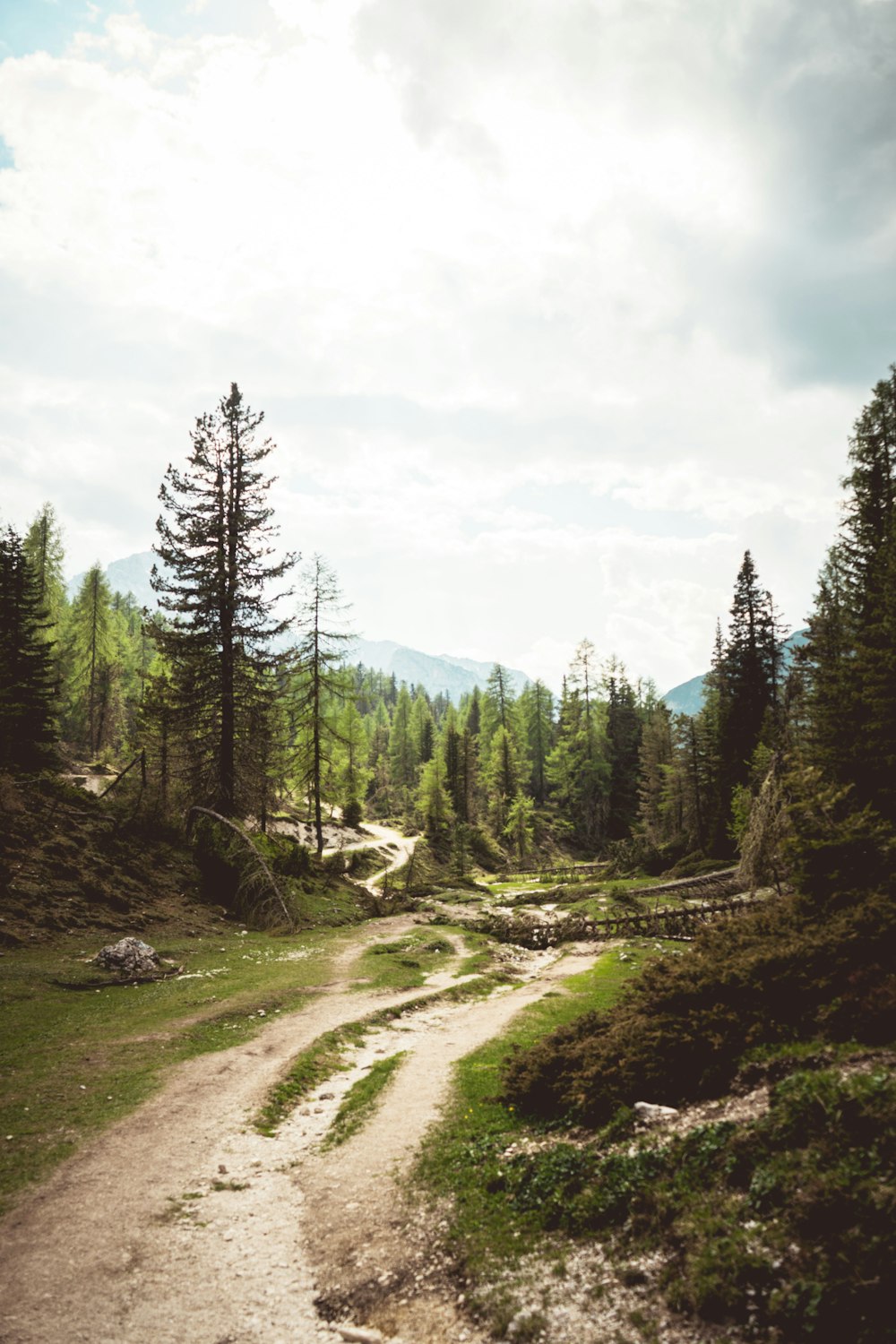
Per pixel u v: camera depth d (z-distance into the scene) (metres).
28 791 31.53
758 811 26.48
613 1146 8.74
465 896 48.84
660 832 76.69
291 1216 8.87
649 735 84.25
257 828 44.78
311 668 47.03
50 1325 6.55
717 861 52.47
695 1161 7.39
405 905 42.25
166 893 29.27
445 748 96.00
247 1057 15.02
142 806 34.97
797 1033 9.21
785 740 39.69
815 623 37.28
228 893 31.38
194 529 33.31
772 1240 5.82
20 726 39.81
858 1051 8.03
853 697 27.36
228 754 33.31
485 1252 7.44
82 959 20.80
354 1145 11.03
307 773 47.44
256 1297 7.12
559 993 21.64
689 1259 6.09
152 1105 12.18
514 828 80.62
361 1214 8.76
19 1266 7.48
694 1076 9.58
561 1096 10.84
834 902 11.72
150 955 21.20
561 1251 7.12
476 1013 20.22
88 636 66.19
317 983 22.08
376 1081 14.02
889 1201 5.45
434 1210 8.61
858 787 24.62
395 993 21.78
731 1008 10.18
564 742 94.56
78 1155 10.19
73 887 25.41
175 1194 9.29
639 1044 10.46
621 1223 7.20
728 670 55.03
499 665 104.88
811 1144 6.66
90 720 68.19
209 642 33.34
